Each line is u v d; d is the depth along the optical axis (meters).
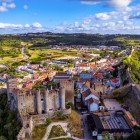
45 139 164.12
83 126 180.38
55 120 184.38
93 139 163.38
